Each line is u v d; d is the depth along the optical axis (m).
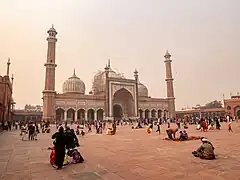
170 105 53.12
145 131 20.39
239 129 18.73
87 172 4.84
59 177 4.48
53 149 5.76
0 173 4.87
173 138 11.73
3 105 23.00
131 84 49.25
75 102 41.34
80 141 11.76
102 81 49.91
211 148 6.22
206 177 4.31
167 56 55.06
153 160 6.06
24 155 7.30
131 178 4.32
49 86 38.75
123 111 50.78
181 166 5.27
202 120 19.16
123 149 8.38
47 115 37.25
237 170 4.82
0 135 16.61
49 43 41.12
